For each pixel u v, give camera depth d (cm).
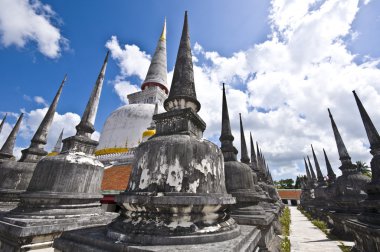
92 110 1036
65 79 1298
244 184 1041
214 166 550
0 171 1080
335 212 1611
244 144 1534
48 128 1211
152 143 541
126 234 431
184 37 803
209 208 471
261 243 873
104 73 1141
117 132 3256
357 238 1063
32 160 1145
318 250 1229
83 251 428
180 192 464
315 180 3816
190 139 545
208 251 363
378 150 1030
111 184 1670
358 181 1490
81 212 821
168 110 702
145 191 482
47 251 675
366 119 1126
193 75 739
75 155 885
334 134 1744
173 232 422
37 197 758
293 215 3472
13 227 669
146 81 4175
